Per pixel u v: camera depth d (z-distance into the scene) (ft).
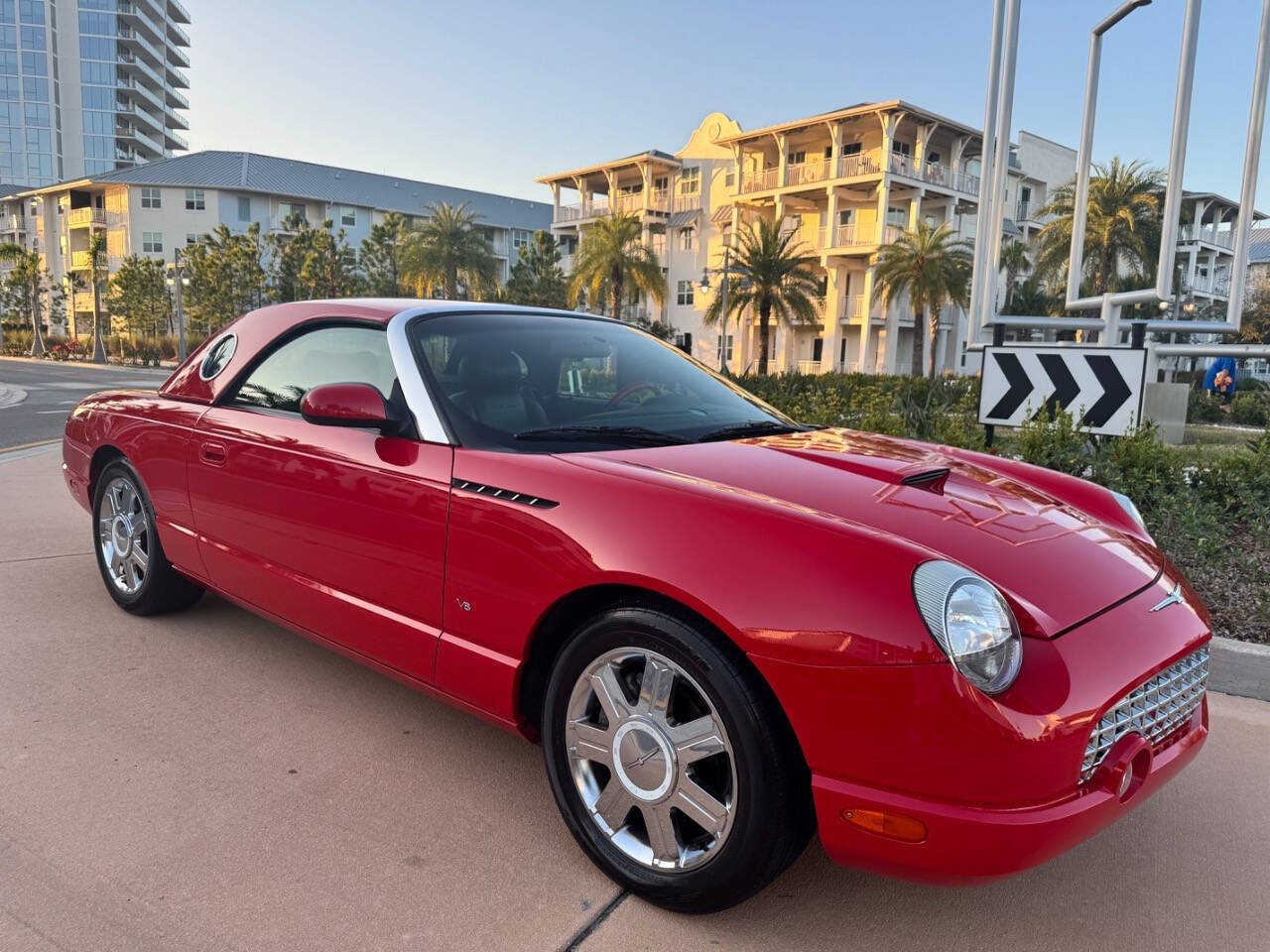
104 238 220.23
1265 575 15.34
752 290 127.85
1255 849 8.19
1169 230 23.26
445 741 9.83
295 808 8.40
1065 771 5.77
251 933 6.65
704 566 6.40
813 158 152.25
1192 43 22.40
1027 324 26.04
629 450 8.36
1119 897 7.44
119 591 13.52
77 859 7.52
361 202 226.79
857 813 5.93
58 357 210.59
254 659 12.00
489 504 7.72
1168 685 6.81
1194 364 122.11
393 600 8.72
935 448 10.34
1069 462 18.74
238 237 195.72
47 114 355.15
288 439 9.82
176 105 434.71
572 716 7.44
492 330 10.07
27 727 9.94
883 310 147.33
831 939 6.81
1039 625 6.10
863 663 5.80
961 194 144.66
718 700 6.39
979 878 5.80
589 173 184.24
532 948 6.59
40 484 25.72
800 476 7.69
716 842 6.57
